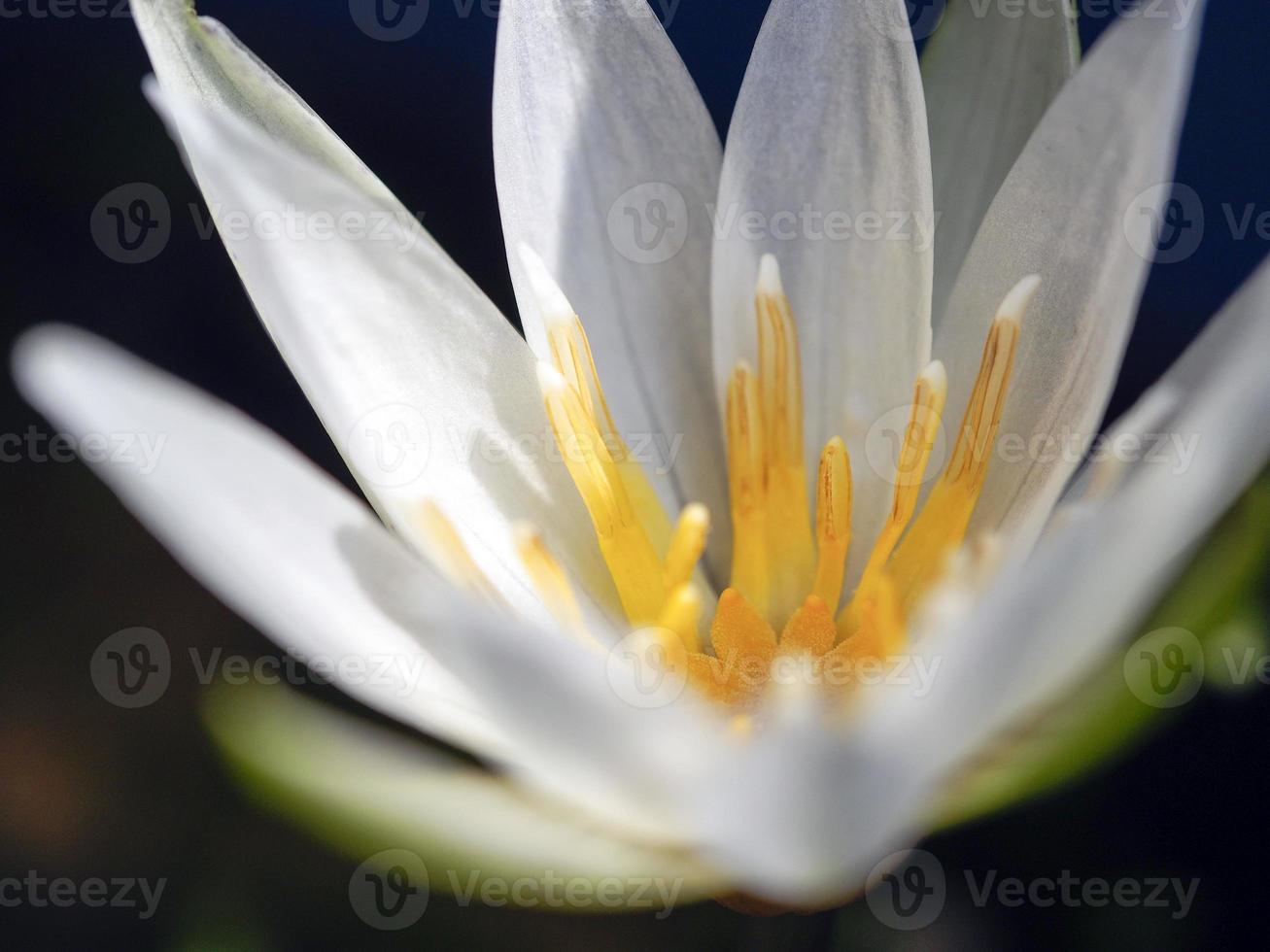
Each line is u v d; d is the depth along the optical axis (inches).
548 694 4.6
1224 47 6.8
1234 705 6.4
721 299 5.5
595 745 4.7
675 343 5.6
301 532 4.9
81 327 6.8
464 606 4.6
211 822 6.3
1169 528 4.6
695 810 4.7
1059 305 5.3
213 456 4.8
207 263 6.9
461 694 5.0
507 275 6.8
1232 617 4.9
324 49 7.2
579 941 6.2
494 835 4.8
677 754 4.6
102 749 6.4
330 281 5.1
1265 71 6.7
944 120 5.6
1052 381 5.3
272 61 7.2
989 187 5.6
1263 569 4.9
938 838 6.3
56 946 6.2
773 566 5.5
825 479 5.4
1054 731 4.8
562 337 5.3
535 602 5.3
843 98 5.4
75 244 6.9
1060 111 5.2
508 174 5.4
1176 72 5.0
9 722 6.4
